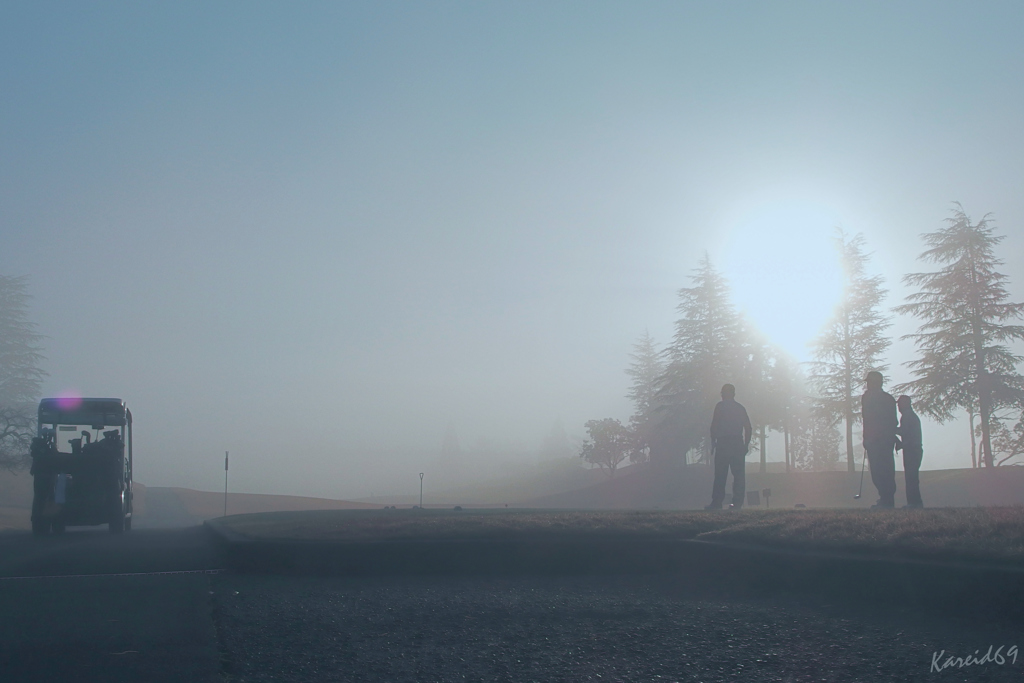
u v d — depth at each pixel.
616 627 6.30
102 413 19.12
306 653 5.65
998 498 30.16
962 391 41.75
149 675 5.14
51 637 6.04
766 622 6.23
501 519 10.84
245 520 15.28
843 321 47.25
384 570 8.92
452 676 5.15
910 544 6.91
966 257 42.66
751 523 9.27
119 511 17.89
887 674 4.91
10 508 42.78
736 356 53.72
